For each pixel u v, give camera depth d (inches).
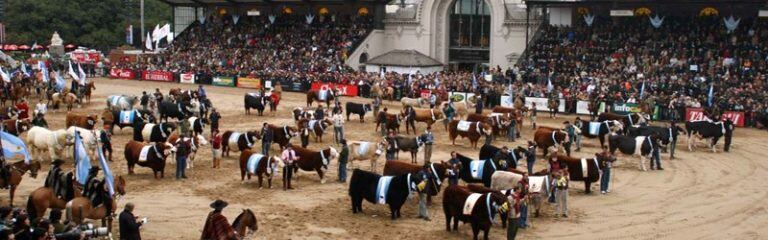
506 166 1050.1
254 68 2829.7
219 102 2240.4
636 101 2011.6
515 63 2755.9
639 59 2359.7
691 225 959.0
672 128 1430.9
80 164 866.1
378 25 3016.7
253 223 735.1
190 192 1072.2
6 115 1535.4
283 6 3240.7
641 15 2576.3
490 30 2920.8
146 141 1370.6
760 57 2250.2
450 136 1537.9
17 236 649.0
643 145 1305.4
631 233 915.4
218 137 1234.6
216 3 3253.0
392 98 2292.1
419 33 2977.4
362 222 938.7
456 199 878.4
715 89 2060.8
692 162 1405.0
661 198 1104.2
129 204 730.8
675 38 2427.4
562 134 1391.5
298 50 2935.5
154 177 1157.1
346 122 1851.6
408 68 2736.2
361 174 967.0
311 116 1659.7
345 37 2950.3
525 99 2140.7
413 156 1316.4
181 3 3275.1
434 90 2165.4
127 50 3855.8
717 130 1514.5
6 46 3836.1
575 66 2415.1
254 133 1305.4
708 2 2332.7
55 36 3969.0
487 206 836.6
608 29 2554.1
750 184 1214.9
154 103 1871.3
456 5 3009.4
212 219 700.7
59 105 2025.1
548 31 2632.9
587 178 1103.0
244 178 1150.3
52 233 679.1
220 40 3169.3
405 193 941.8
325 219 948.0
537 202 970.7
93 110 1988.2
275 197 1054.4
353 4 3051.2
